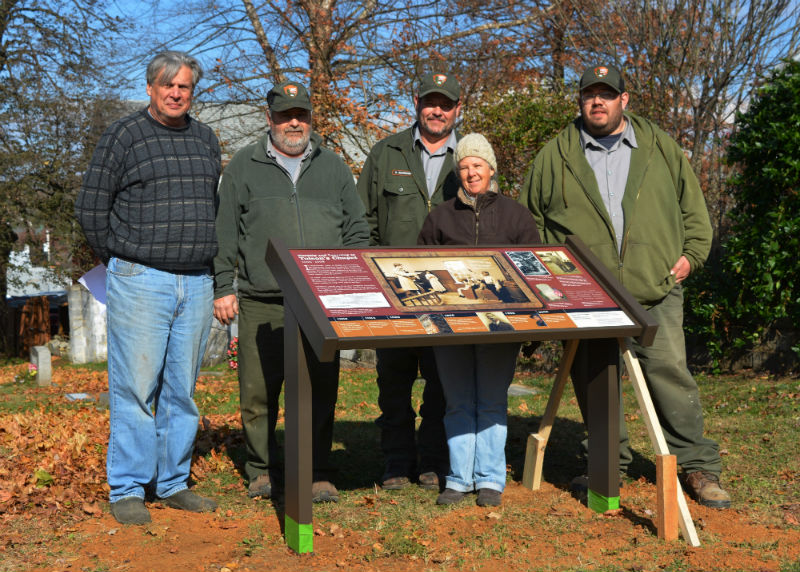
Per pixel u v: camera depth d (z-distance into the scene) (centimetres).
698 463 411
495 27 1719
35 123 1703
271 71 1688
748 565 315
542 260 393
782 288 779
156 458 405
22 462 486
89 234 375
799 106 736
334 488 423
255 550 344
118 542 354
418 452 523
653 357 412
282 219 420
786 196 763
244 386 430
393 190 475
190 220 383
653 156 424
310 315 316
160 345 388
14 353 1825
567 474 475
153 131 382
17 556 338
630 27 981
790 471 449
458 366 412
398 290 345
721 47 917
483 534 361
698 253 421
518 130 1027
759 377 802
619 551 337
